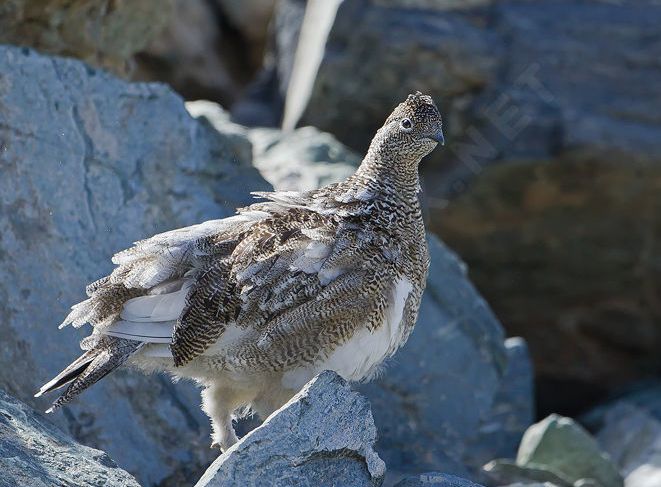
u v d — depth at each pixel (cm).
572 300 1812
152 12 1409
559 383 1858
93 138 1125
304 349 863
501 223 1769
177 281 875
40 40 1318
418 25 1798
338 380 827
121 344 866
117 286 874
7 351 1000
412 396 1243
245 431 1093
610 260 1775
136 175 1143
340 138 1834
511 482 1251
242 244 877
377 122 1820
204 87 2342
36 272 1037
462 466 1230
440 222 1773
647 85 1767
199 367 884
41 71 1102
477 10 1844
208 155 1233
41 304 1030
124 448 1024
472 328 1309
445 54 1777
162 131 1177
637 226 1756
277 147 1507
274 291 857
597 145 1717
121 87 1159
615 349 1831
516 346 1495
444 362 1273
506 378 1462
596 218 1756
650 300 1794
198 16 2339
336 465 810
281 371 871
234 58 2391
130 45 1419
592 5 1852
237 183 1249
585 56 1784
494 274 1811
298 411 793
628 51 1788
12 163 1058
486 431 1408
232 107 2245
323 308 860
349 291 866
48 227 1060
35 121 1085
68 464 782
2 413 805
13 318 1010
